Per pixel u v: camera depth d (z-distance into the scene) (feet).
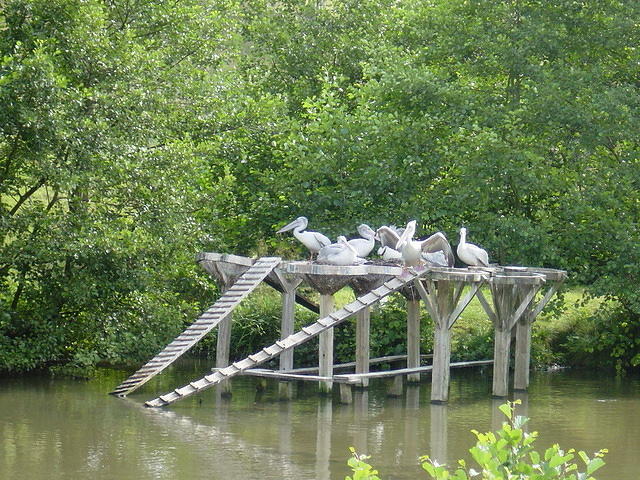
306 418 57.41
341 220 81.92
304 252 85.76
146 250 68.23
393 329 81.10
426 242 63.16
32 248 65.92
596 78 82.07
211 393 66.64
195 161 72.28
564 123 81.20
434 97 83.97
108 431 51.60
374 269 63.77
